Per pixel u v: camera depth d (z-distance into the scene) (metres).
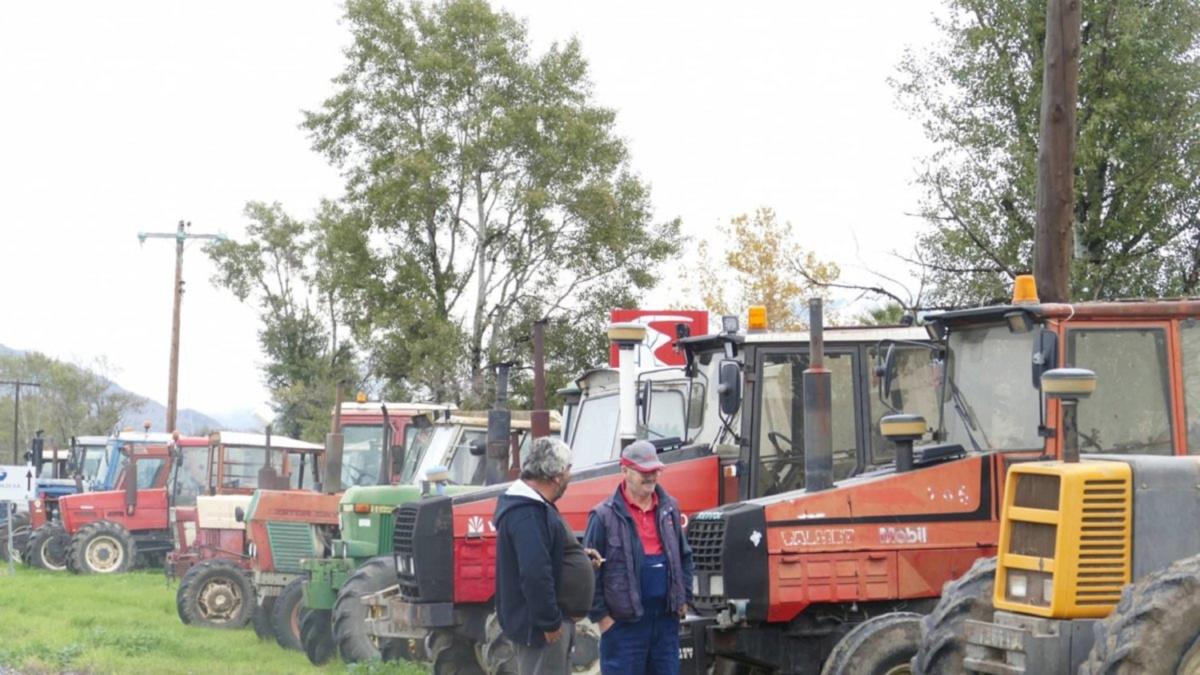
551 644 8.11
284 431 44.97
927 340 11.06
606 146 34.97
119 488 30.91
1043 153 14.35
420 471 17.31
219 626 19.72
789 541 10.01
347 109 34.78
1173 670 6.71
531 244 34.78
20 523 36.38
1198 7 20.05
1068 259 14.32
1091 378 7.52
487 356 34.22
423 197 33.50
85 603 22.33
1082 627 7.32
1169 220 20.11
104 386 78.62
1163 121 20.00
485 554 12.66
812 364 10.40
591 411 14.51
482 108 34.25
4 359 82.81
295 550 17.95
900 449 10.35
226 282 50.69
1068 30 14.24
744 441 11.41
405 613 13.04
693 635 10.15
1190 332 9.82
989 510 10.19
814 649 10.19
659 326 17.00
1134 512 7.44
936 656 7.97
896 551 10.12
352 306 35.50
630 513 8.43
